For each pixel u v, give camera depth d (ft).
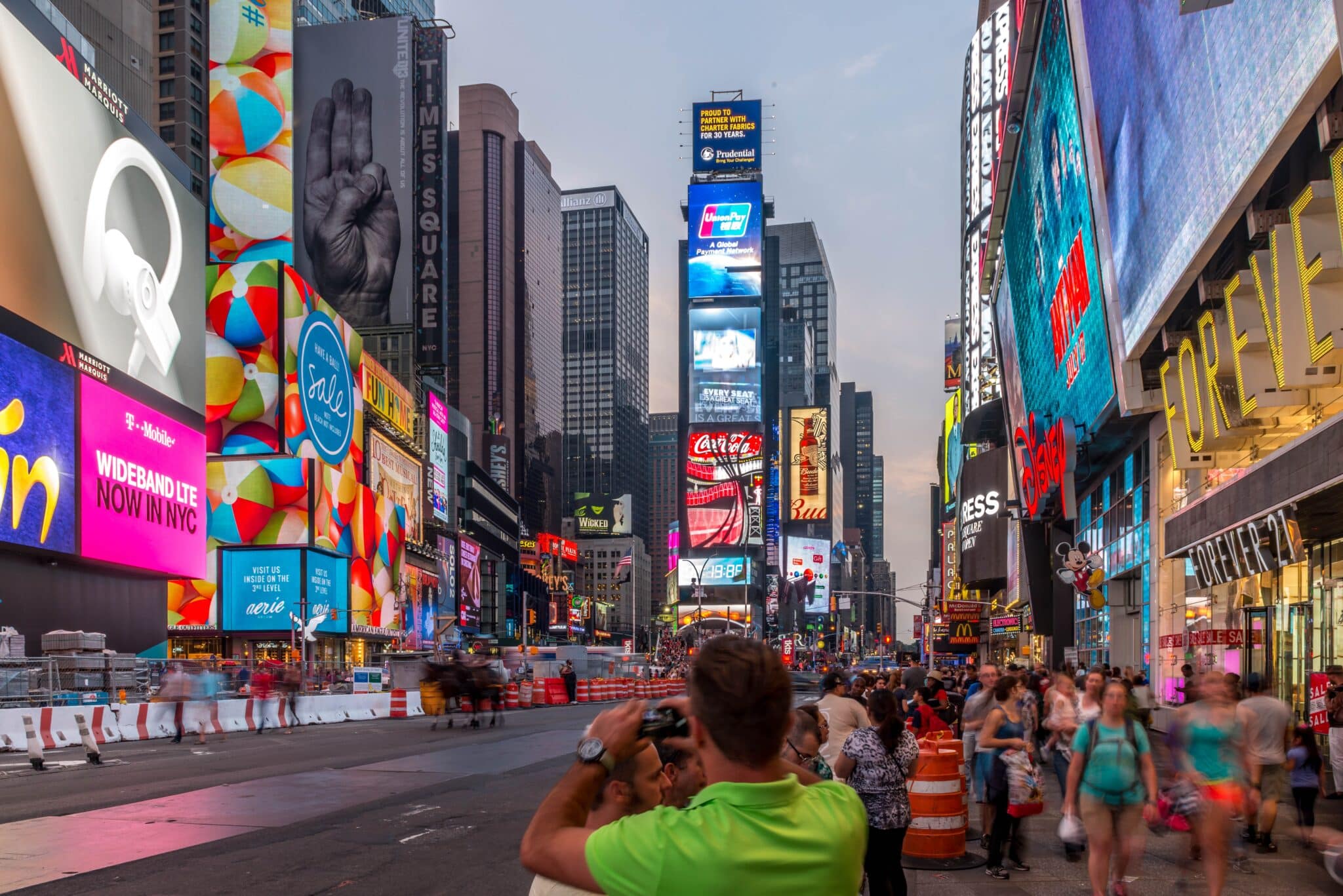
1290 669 88.02
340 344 319.47
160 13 389.39
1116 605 150.82
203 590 272.92
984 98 258.98
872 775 26.81
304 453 287.28
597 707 168.14
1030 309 166.20
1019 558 204.95
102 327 162.61
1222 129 77.20
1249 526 82.79
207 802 49.93
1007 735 35.22
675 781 13.25
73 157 155.74
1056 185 137.08
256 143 400.47
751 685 8.45
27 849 37.35
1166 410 101.55
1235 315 78.48
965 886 33.01
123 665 131.23
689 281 541.75
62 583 158.40
